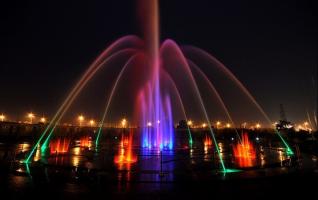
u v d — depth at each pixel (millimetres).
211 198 8461
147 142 27000
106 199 8398
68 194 8898
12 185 9992
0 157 17234
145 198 8477
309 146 25234
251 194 8867
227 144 31344
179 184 10062
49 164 13844
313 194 8867
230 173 11781
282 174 11508
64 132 42781
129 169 12883
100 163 15102
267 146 28078
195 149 22422
